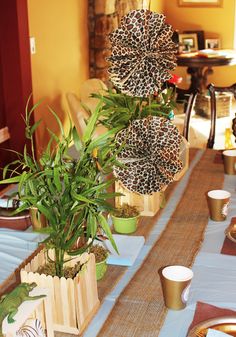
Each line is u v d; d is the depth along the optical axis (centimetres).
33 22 388
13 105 385
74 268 128
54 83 438
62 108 459
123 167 137
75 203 119
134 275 146
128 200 186
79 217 123
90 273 126
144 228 177
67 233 121
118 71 138
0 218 177
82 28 491
